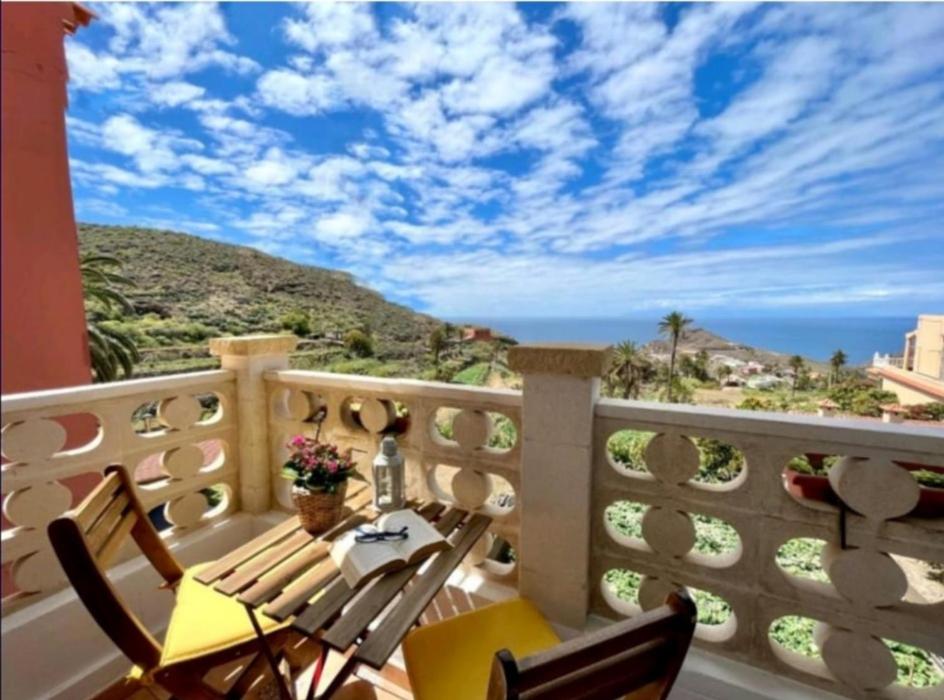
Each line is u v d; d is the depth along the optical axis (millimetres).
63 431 1734
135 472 2016
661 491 1640
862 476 1326
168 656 1318
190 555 2213
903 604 1352
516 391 1839
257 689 1768
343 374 2279
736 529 1536
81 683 1726
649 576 1698
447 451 2010
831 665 1440
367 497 1799
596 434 1727
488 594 1935
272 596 1239
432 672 1363
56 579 1715
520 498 1843
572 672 836
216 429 2381
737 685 1505
